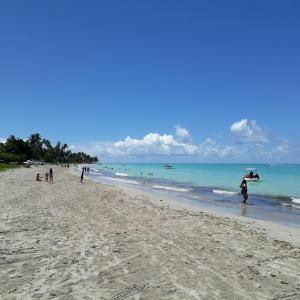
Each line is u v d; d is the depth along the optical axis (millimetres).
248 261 10805
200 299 7496
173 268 9664
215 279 8883
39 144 192125
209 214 22938
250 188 49062
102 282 8305
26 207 20609
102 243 12273
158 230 15453
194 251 11742
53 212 19172
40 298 7160
